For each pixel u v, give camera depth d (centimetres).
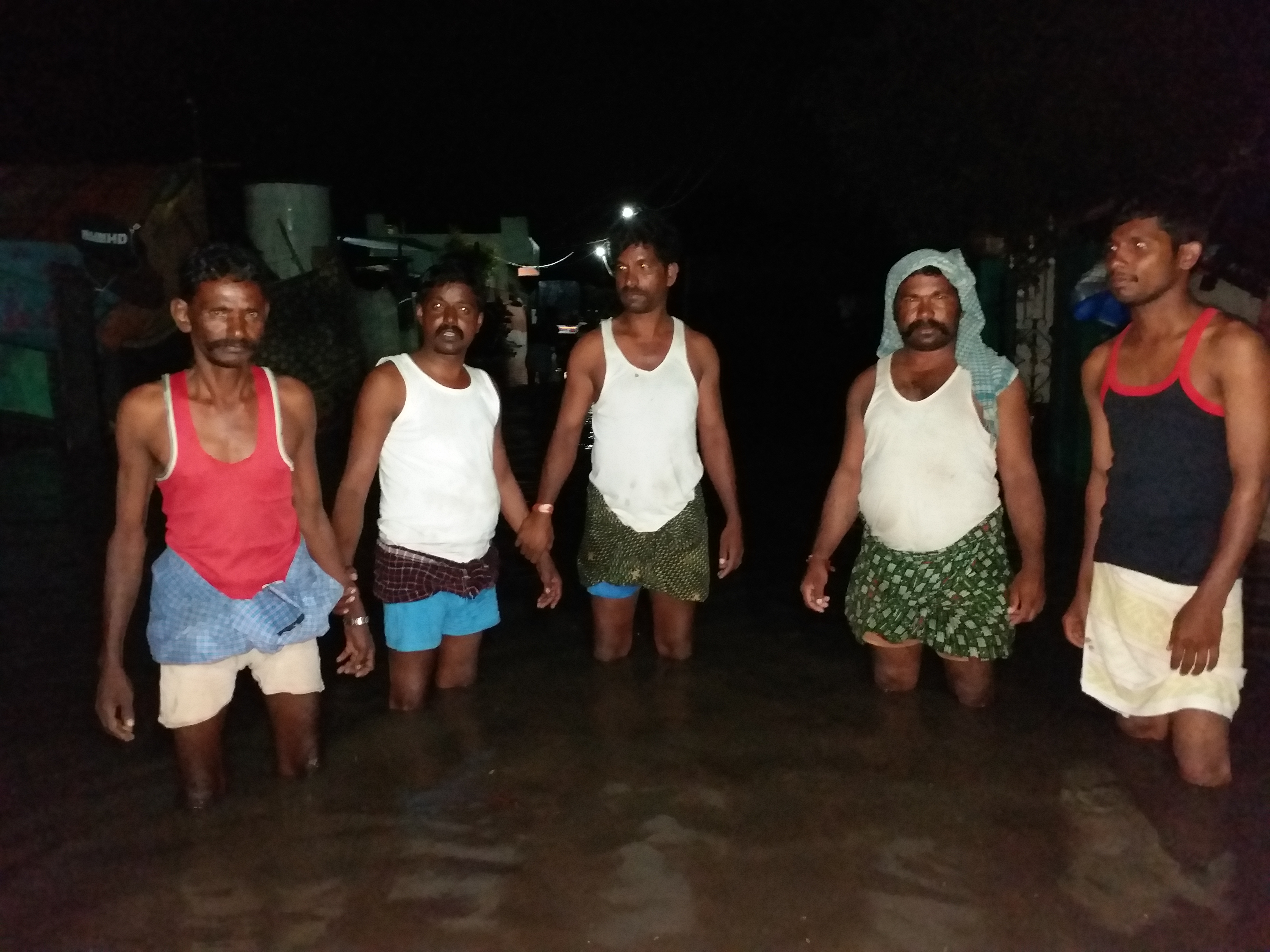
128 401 317
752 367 1669
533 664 473
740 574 615
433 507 400
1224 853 310
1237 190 573
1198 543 337
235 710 422
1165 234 325
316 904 294
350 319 1201
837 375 1588
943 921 283
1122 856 311
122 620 326
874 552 412
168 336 1195
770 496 848
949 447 386
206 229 1189
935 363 391
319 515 360
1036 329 888
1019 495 393
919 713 414
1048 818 333
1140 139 675
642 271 419
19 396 1147
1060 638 488
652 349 433
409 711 422
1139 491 346
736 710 421
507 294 1955
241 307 309
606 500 442
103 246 1150
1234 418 321
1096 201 739
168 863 315
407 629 409
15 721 414
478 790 358
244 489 325
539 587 593
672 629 470
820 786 358
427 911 290
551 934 280
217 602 329
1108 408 356
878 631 411
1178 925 279
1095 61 703
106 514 778
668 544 442
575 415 440
